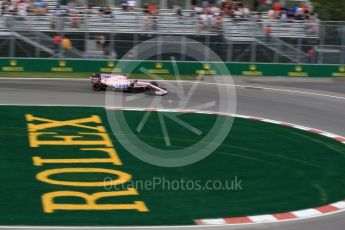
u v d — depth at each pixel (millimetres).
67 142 24359
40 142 24188
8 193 18656
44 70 38219
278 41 40031
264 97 34125
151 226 16422
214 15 42469
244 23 40188
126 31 39094
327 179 21359
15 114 28234
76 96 32281
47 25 38344
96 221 16656
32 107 29625
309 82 39156
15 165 21375
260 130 27469
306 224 16953
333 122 29609
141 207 17906
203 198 18906
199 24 39688
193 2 45500
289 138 26453
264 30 40094
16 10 40312
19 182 19688
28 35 37969
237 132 26938
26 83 35062
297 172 22031
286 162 23141
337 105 33125
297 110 31578
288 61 40281
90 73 38469
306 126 28609
